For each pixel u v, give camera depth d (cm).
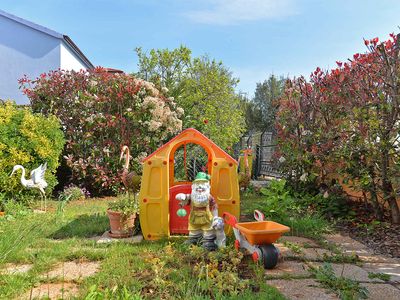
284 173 1034
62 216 742
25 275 412
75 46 1725
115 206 618
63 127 1104
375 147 680
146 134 1126
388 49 672
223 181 588
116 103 1114
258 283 397
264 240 455
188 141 609
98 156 1101
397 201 749
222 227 517
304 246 555
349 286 381
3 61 1631
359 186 718
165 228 577
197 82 2194
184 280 391
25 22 1599
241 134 2559
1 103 1014
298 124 941
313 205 808
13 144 861
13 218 738
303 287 393
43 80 1123
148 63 2103
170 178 692
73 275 426
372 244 579
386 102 670
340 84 751
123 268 434
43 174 838
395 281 416
